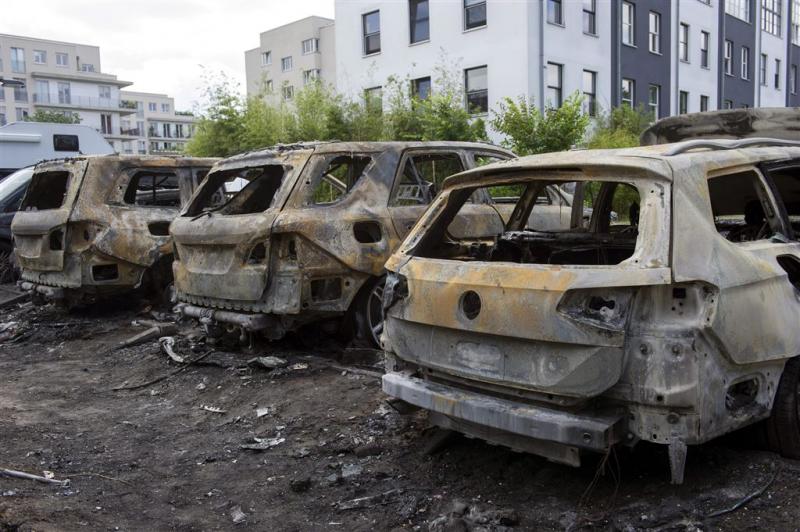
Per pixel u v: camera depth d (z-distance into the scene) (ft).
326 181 24.41
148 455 15.69
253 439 16.22
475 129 58.08
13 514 11.87
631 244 15.62
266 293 20.36
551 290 11.08
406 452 14.83
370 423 16.46
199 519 12.53
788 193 17.08
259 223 20.26
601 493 12.20
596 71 86.07
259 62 182.60
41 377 22.61
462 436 15.19
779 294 12.24
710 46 109.60
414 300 13.08
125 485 14.06
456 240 18.01
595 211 19.10
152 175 31.37
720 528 10.81
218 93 75.72
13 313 32.83
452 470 13.78
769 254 12.59
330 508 12.75
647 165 11.57
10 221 38.50
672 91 100.37
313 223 20.20
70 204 28.35
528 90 76.95
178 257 23.61
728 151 13.14
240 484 13.98
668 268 10.72
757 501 11.51
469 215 22.90
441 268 12.80
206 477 14.40
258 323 20.51
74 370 23.30
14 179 40.14
